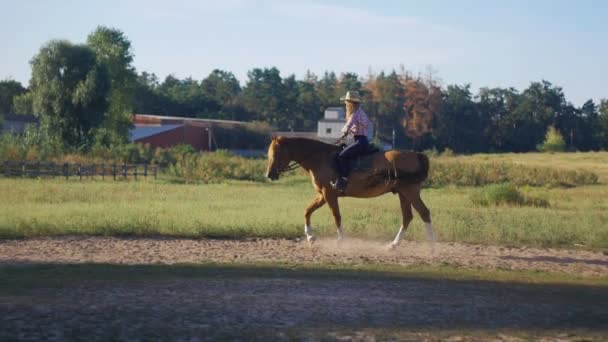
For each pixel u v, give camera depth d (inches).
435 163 1770.4
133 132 3186.5
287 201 954.7
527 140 4633.4
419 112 4488.2
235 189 1219.9
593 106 4970.5
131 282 403.9
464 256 550.3
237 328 304.5
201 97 4965.6
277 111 5019.7
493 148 4638.3
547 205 1000.9
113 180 1434.5
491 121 4690.0
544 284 434.0
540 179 1700.3
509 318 336.8
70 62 2608.3
